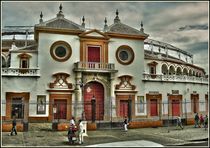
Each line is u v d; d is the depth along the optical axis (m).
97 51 39.50
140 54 41.72
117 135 25.97
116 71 39.03
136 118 39.91
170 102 42.88
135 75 40.94
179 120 32.19
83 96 38.00
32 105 35.72
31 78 36.19
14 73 35.81
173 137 24.81
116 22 42.09
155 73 43.66
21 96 35.69
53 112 35.88
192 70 58.00
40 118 35.62
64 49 38.22
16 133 25.89
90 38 39.19
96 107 38.66
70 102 37.22
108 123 30.70
